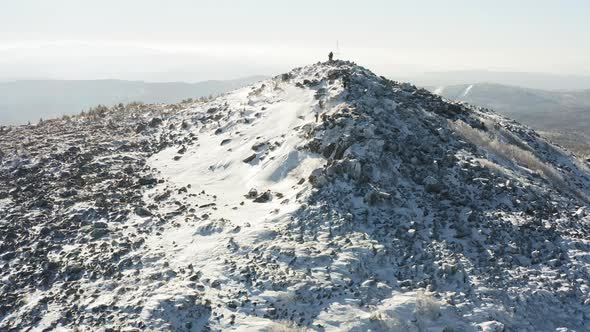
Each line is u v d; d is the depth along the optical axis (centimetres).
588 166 3781
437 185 1922
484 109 4606
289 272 1430
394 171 1955
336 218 1677
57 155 2595
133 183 2270
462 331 1229
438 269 1456
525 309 1323
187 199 2073
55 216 1911
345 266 1451
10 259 1631
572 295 1401
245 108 3075
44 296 1413
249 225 1736
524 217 1825
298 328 1216
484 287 1391
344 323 1239
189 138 2897
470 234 1667
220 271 1459
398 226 1653
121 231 1781
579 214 2005
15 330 1283
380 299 1334
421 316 1268
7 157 2567
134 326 1234
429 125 2583
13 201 2048
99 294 1401
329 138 2166
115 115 3612
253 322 1241
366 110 2402
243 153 2478
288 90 3120
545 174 2720
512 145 3028
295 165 2152
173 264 1525
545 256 1593
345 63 3481
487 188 1995
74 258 1602
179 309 1280
